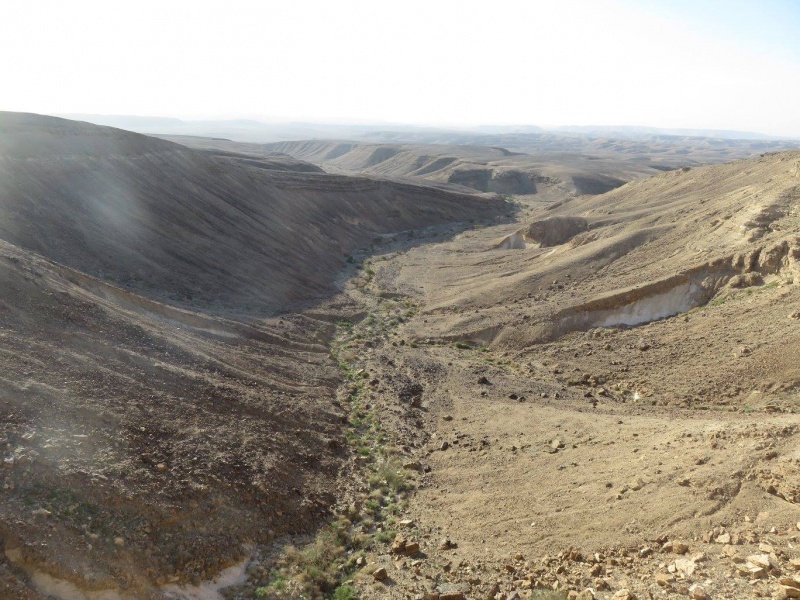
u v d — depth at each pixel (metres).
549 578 10.63
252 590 11.21
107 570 9.71
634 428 18.22
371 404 23.02
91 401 13.58
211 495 12.76
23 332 15.09
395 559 12.50
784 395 20.48
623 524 11.83
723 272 31.83
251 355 23.97
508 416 21.47
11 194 29.86
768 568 8.84
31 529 9.39
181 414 15.40
